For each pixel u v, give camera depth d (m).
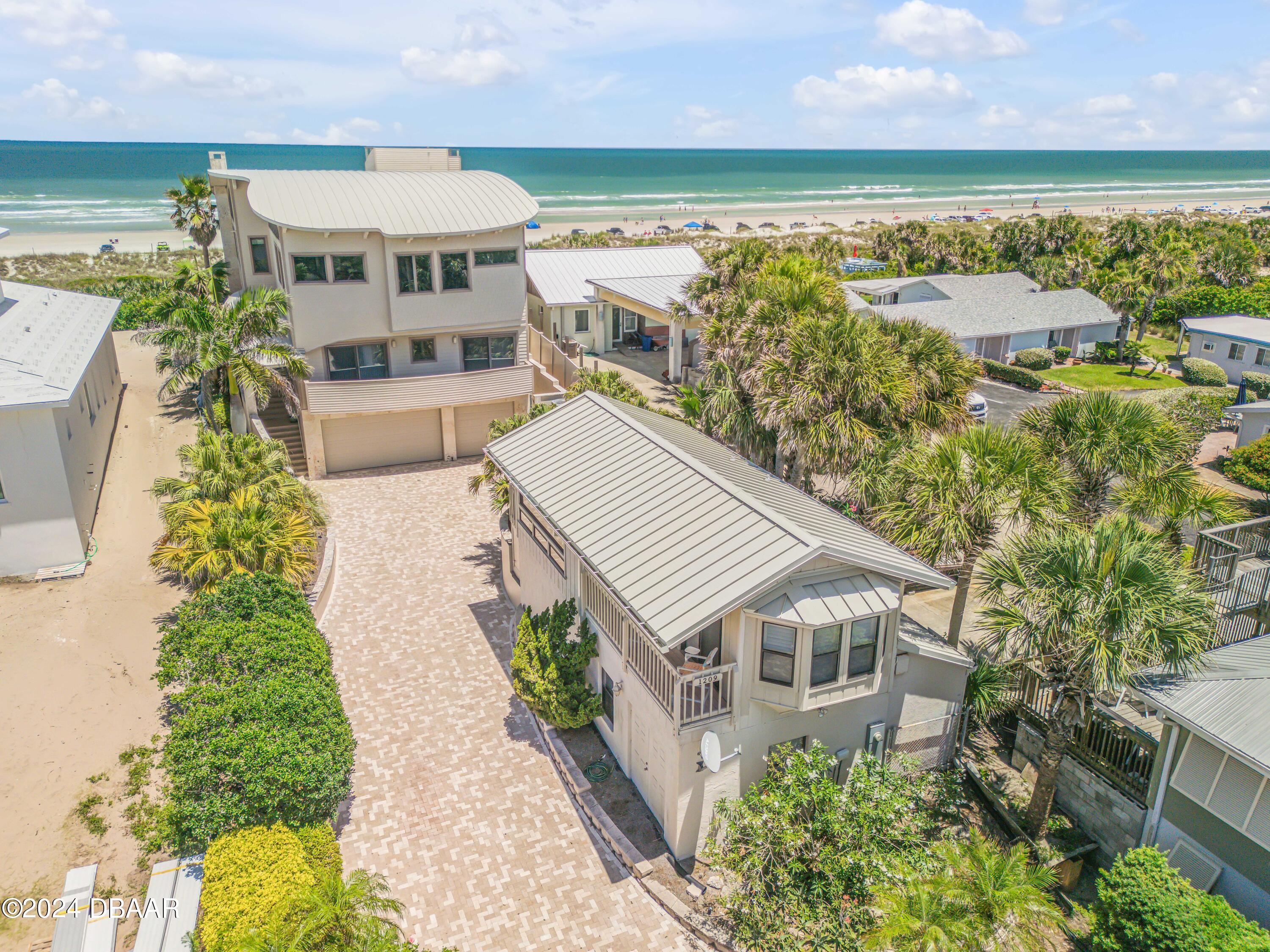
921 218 133.12
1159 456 18.09
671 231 111.62
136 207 133.00
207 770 12.45
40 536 21.47
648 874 13.66
